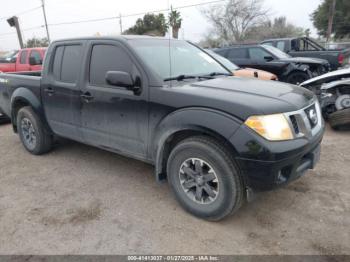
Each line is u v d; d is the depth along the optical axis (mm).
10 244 2709
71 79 3904
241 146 2521
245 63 9953
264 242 2650
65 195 3549
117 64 3408
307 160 2887
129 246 2639
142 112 3158
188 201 3043
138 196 3477
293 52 11094
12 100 4879
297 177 2787
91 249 2615
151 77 3086
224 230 2824
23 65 11789
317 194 3398
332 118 5770
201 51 4258
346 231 2750
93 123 3723
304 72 9000
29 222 3027
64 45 4031
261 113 2518
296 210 3105
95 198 3455
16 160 4711
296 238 2686
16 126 5129
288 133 2582
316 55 10625
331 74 6176
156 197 3443
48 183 3875
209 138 2754
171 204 3287
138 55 3223
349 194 3373
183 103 2844
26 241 2742
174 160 3033
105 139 3674
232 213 2818
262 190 2605
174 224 2930
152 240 2709
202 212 2941
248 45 10117
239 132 2531
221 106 2648
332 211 3064
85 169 4266
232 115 2588
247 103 2592
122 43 3373
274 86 3188
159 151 3078
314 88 6418
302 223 2891
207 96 2754
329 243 2605
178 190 3100
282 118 2580
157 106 3018
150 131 3141
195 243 2658
